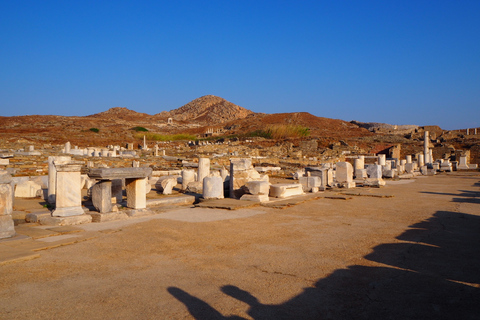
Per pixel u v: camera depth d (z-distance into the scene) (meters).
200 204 12.69
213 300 4.82
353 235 8.60
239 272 5.93
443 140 68.31
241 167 14.36
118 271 5.93
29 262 6.32
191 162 28.50
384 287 5.32
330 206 13.23
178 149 50.34
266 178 15.36
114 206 10.42
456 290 5.20
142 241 7.81
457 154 50.41
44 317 4.29
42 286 5.25
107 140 71.56
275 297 4.94
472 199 15.50
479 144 56.22
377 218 10.87
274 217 10.88
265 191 13.71
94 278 5.60
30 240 7.62
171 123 146.12
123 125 117.31
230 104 198.12
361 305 4.70
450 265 6.33
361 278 5.68
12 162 22.44
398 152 56.62
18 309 4.50
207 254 6.93
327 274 5.86
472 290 5.19
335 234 8.70
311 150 58.34
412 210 12.44
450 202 14.55
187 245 7.57
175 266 6.21
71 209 9.55
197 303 4.72
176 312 4.46
